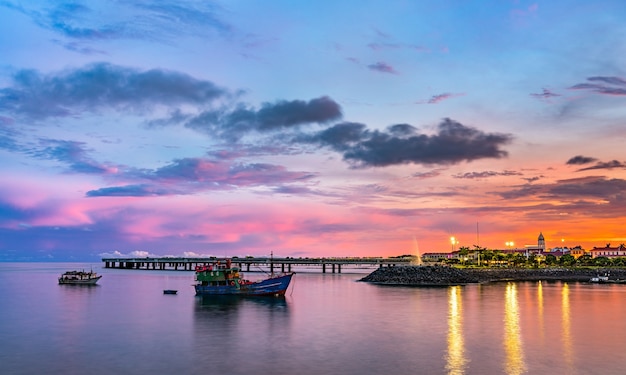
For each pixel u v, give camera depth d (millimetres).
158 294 141875
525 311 99312
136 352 62688
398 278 191375
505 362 57312
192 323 85000
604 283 191000
